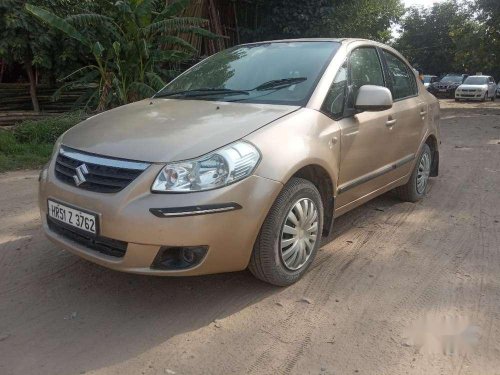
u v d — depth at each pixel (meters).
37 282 3.45
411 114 4.95
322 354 2.71
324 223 3.80
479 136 11.39
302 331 2.92
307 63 3.97
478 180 6.70
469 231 4.63
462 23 22.33
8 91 11.16
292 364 2.62
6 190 5.81
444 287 3.50
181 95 4.09
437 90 31.48
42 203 3.30
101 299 3.24
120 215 2.78
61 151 3.29
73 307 3.14
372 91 3.77
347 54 4.13
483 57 21.67
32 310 3.10
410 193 5.37
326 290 3.42
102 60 10.37
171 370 2.56
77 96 11.84
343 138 3.72
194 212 2.77
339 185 3.81
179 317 3.05
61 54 10.16
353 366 2.62
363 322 3.03
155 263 2.85
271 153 3.08
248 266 3.27
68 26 8.84
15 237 4.25
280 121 3.29
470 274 3.71
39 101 11.45
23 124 8.64
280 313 3.11
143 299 3.25
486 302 3.29
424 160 5.52
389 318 3.08
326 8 14.16
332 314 3.12
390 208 5.28
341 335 2.89
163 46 11.64
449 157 8.41
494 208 5.38
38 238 4.23
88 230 2.91
